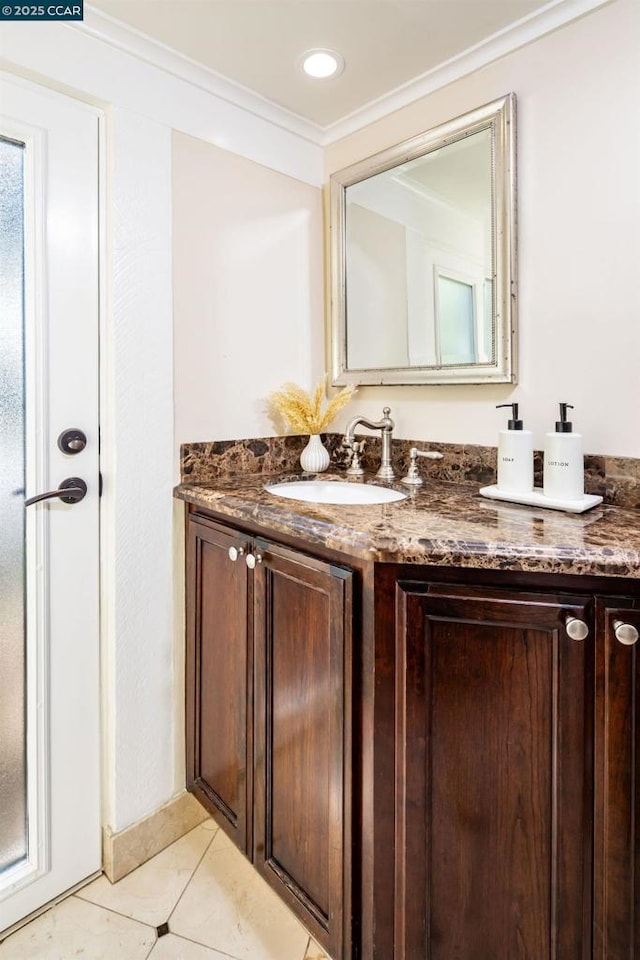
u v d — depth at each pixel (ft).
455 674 2.73
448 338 4.54
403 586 2.77
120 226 4.00
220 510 3.86
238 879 4.22
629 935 2.58
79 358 3.92
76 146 3.82
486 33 3.96
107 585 4.12
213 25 3.83
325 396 5.66
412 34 3.96
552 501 3.45
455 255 4.43
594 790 2.60
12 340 3.64
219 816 4.12
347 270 5.41
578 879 2.63
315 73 4.42
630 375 3.56
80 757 4.07
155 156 4.19
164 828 4.48
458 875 2.79
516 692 2.66
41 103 3.63
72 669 4.00
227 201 4.74
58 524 3.88
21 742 3.81
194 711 4.43
